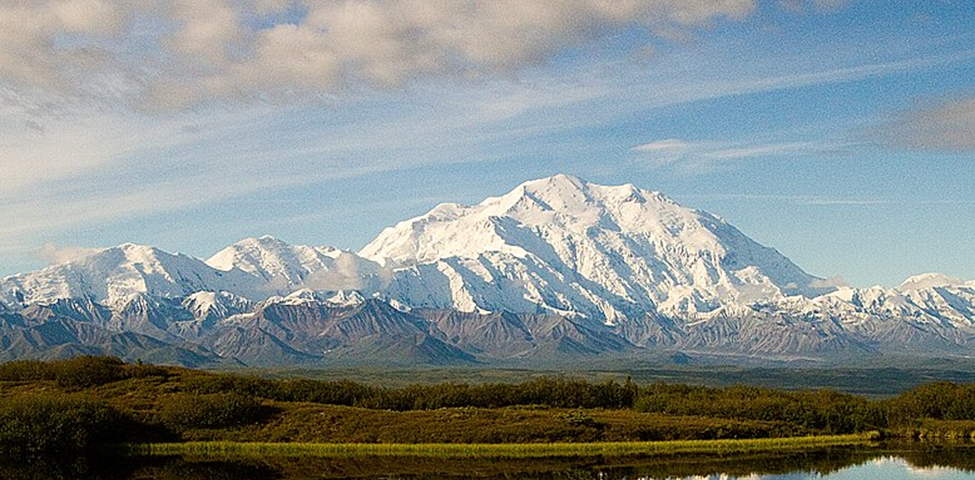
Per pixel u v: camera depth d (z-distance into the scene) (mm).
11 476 199875
